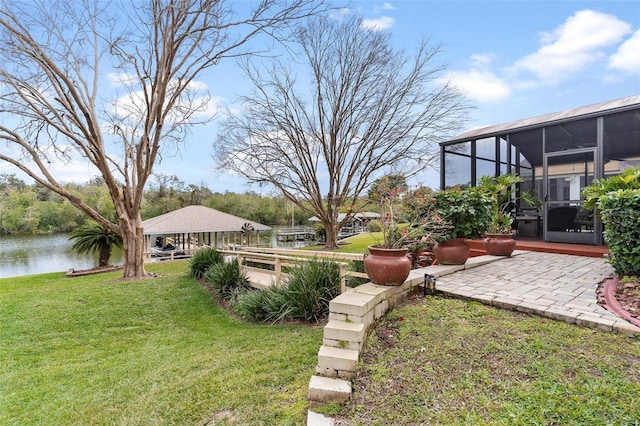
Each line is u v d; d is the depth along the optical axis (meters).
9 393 3.47
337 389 2.40
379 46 14.87
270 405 2.68
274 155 16.08
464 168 9.99
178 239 26.41
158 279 8.87
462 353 2.62
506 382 2.23
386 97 15.55
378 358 2.76
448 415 2.03
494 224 6.76
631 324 2.75
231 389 3.04
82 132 9.04
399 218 4.39
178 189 41.00
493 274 4.84
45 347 4.80
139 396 3.20
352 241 20.94
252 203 43.97
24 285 9.64
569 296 3.63
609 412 1.86
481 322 3.11
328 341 2.83
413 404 2.19
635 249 3.85
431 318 3.28
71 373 3.92
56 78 8.63
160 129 9.43
